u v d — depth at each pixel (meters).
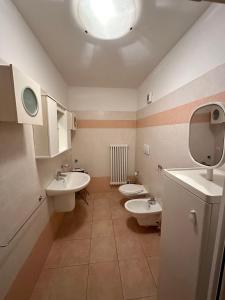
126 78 2.49
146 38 1.47
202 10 1.13
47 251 1.61
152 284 1.32
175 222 0.88
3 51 0.96
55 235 1.89
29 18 1.21
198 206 0.69
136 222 2.19
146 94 2.47
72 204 1.93
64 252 1.67
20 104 0.91
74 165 3.05
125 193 2.40
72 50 1.68
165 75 1.79
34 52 1.41
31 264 1.26
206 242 0.67
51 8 1.12
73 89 2.87
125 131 3.08
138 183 2.97
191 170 1.02
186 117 1.39
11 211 0.99
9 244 0.96
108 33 1.34
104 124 3.02
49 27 1.32
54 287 1.29
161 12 1.15
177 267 0.86
